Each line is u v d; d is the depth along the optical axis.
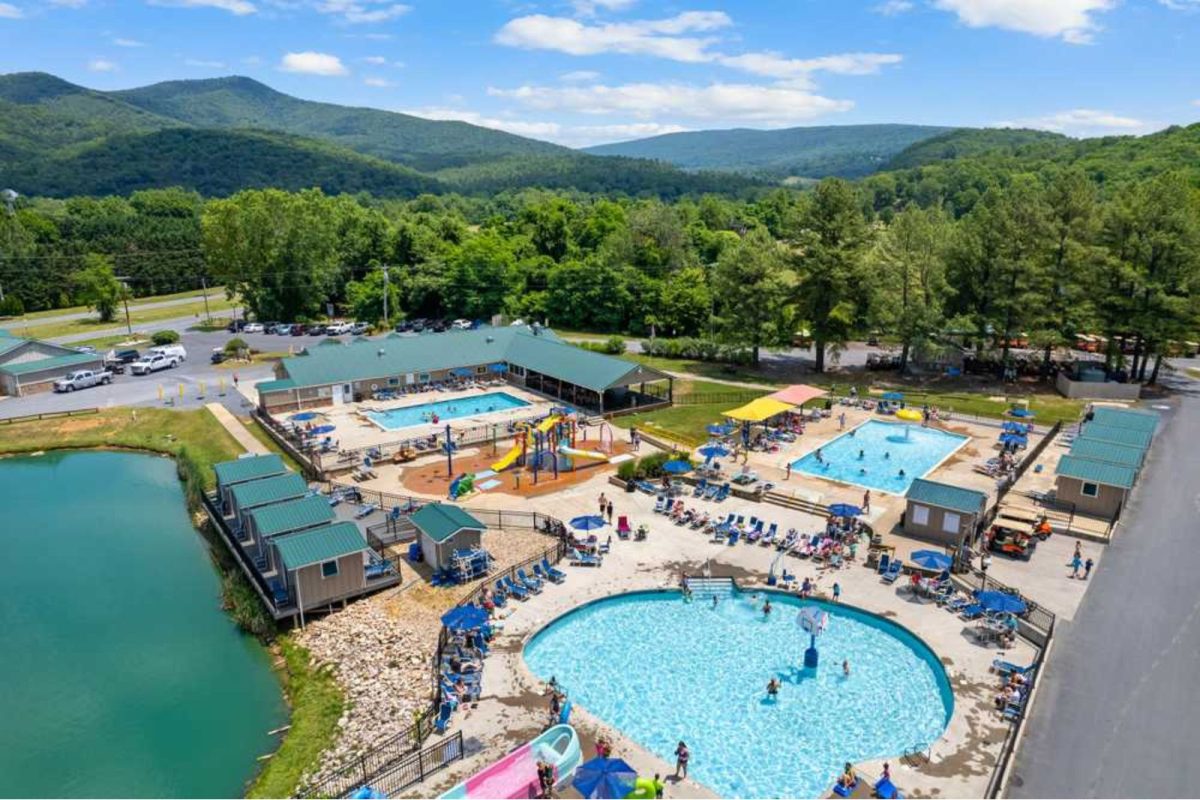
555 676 35.34
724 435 66.75
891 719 32.38
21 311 142.00
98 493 62.31
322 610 41.19
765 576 43.44
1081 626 37.50
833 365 95.25
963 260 84.00
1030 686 32.25
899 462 61.03
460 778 28.39
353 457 61.50
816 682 34.91
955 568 43.19
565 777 28.11
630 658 36.81
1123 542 46.56
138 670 38.16
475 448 65.31
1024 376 86.94
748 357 97.31
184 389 87.12
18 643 40.69
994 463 59.00
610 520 50.56
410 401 79.12
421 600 41.75
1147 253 75.88
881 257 87.19
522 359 84.81
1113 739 29.77
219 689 36.66
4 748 32.66
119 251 177.88
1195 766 28.36
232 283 129.25
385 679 35.50
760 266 91.94
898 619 38.66
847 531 47.66
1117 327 76.81
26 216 188.00
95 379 89.06
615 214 190.75
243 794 29.97
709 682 35.00
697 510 52.19
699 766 29.64
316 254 130.38
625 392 82.00
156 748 32.56
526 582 41.97
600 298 126.75
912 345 85.44
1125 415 59.94
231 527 50.53
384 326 124.00
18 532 54.81
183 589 46.53
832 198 85.19
